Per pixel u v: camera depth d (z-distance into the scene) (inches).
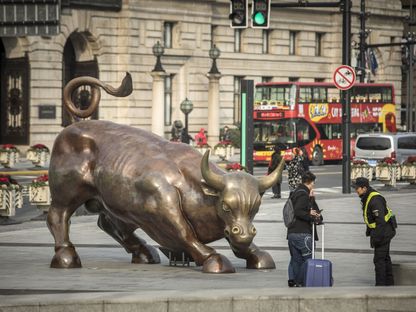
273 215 1349.7
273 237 1102.4
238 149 3041.3
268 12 1508.4
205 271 812.0
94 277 804.6
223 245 1034.7
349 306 600.1
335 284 788.0
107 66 2913.4
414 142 2260.1
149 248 892.6
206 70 3169.3
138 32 2960.1
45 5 1829.5
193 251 811.4
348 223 1245.1
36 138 2726.4
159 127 2945.4
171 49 3056.1
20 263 894.4
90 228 1184.8
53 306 607.5
